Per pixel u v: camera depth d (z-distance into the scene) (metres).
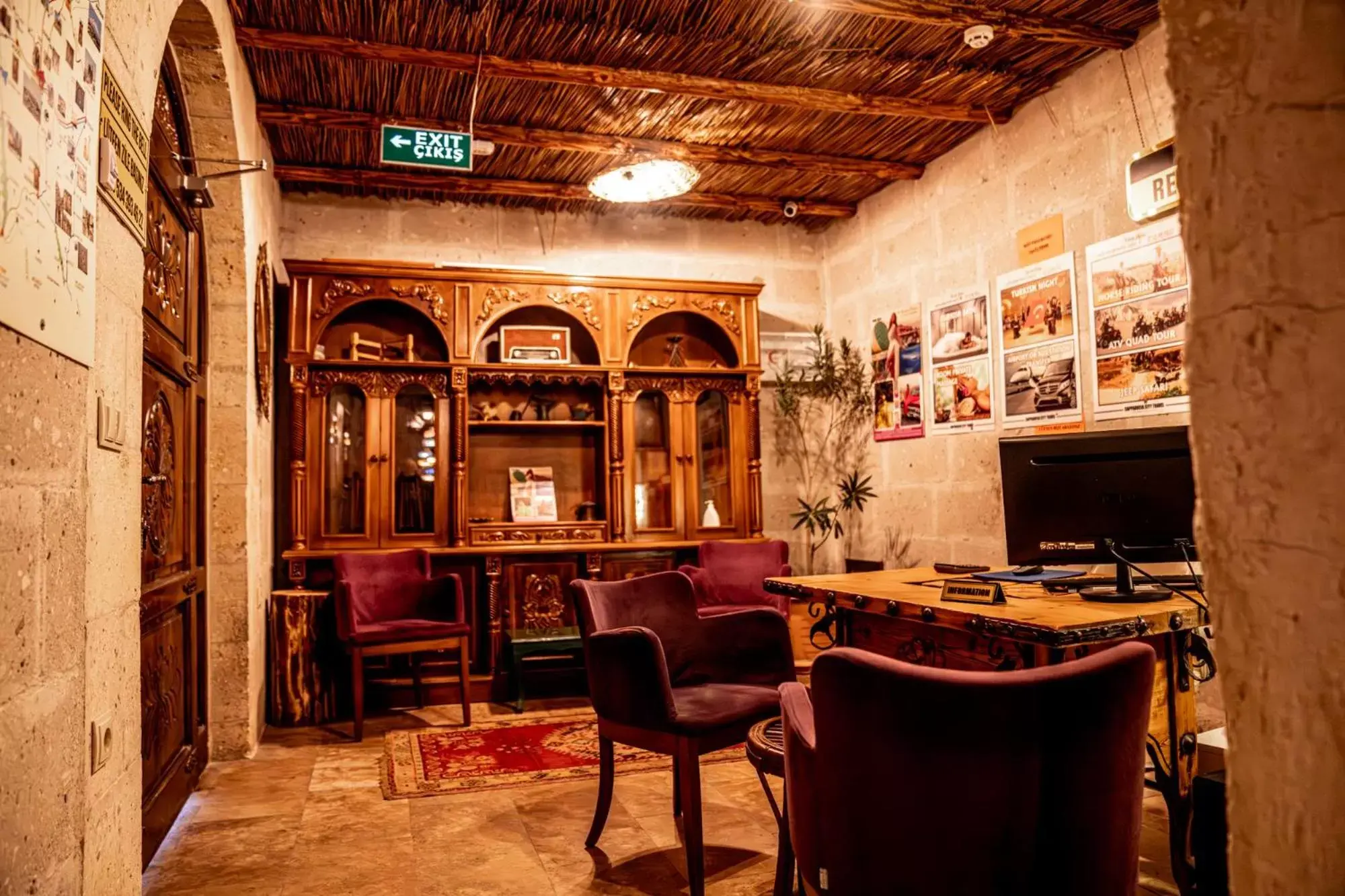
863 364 5.92
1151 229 3.78
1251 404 0.56
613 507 5.46
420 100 4.34
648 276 6.11
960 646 2.48
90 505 1.65
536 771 3.57
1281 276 0.54
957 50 3.96
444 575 4.77
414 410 5.29
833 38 3.82
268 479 4.69
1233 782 0.57
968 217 4.93
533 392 5.71
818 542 6.25
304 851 2.77
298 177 5.11
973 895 1.41
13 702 1.25
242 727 3.84
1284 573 0.54
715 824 2.98
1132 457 2.46
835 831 1.52
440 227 5.71
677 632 2.95
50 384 1.39
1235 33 0.57
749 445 5.79
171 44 3.07
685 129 4.77
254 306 4.14
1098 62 4.03
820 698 1.51
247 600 3.87
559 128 4.72
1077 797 1.40
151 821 2.67
